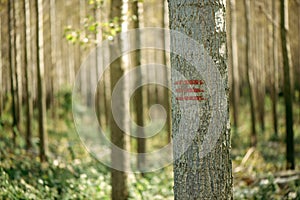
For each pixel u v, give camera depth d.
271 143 14.11
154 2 14.55
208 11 3.20
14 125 10.26
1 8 10.93
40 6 9.28
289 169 8.16
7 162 6.89
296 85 20.03
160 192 7.91
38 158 8.81
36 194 5.79
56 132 14.95
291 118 8.10
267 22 17.08
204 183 3.23
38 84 9.11
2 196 5.13
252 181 8.24
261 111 17.22
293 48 19.53
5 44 13.08
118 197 6.78
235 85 16.03
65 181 6.80
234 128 14.97
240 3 18.75
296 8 18.47
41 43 9.28
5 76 13.72
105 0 7.64
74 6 20.86
